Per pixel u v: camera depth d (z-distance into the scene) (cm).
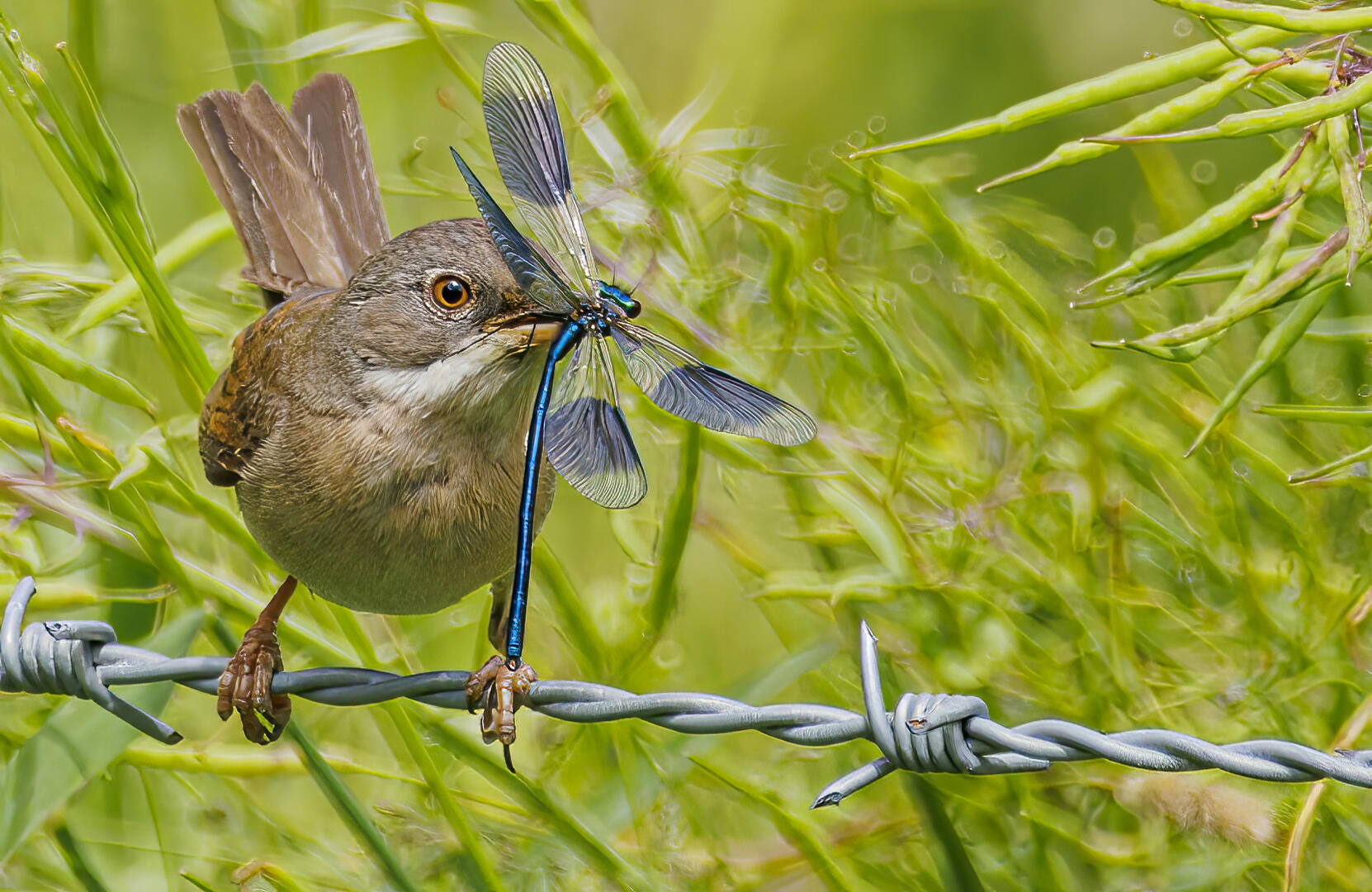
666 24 1111
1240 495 824
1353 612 766
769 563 893
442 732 761
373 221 809
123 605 808
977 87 1217
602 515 980
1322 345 859
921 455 858
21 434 827
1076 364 868
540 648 856
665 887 761
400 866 727
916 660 820
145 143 1045
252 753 790
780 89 1200
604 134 866
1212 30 598
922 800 767
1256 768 498
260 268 798
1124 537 832
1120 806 793
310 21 912
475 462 631
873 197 880
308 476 631
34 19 1018
